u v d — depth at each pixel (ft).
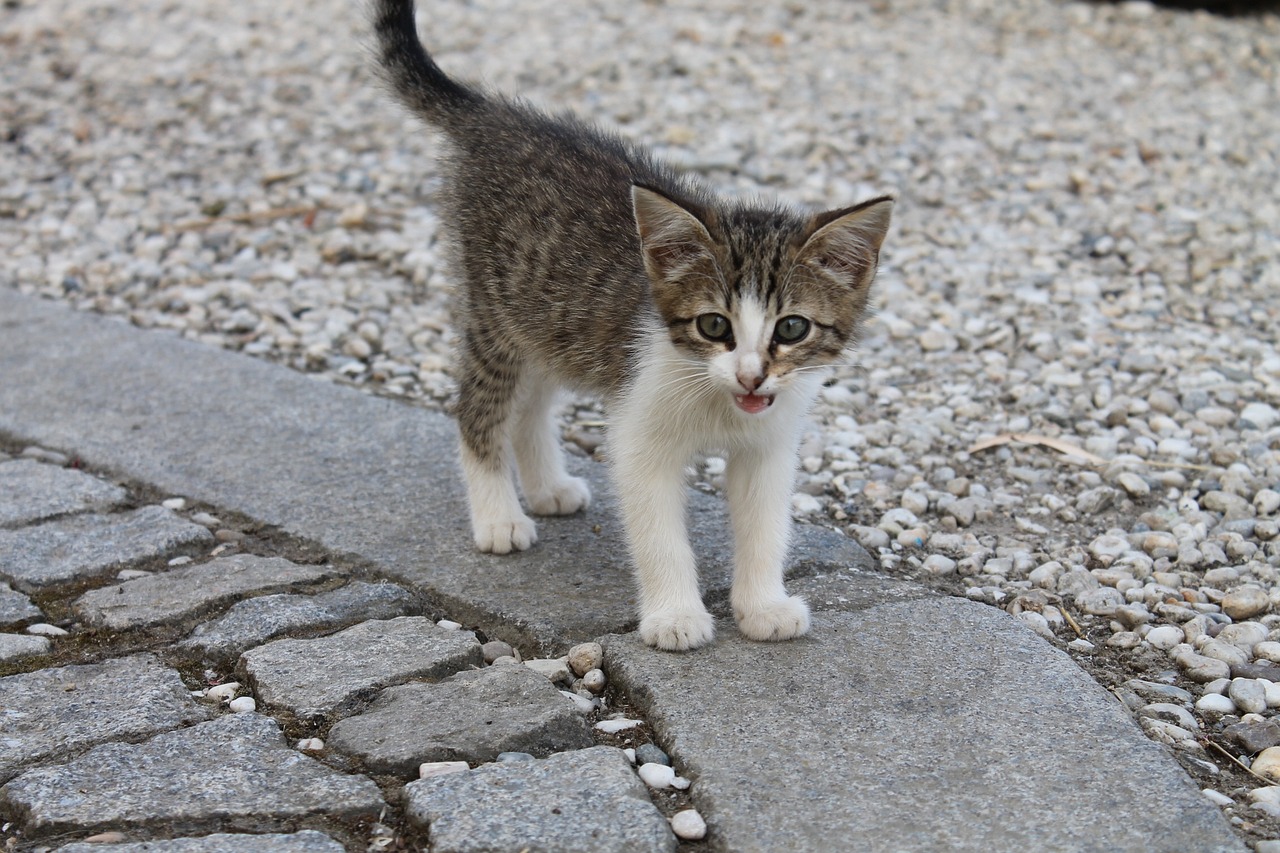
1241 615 18.58
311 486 21.89
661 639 16.67
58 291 31.71
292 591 18.47
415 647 16.72
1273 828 13.58
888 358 28.22
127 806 13.24
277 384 26.20
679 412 17.02
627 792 13.51
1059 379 26.73
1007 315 29.76
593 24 50.57
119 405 25.04
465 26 50.49
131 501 21.49
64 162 39.86
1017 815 13.25
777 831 13.02
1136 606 18.67
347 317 30.32
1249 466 23.08
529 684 15.70
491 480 20.13
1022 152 38.75
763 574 17.37
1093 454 23.88
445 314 30.63
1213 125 41.11
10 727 14.87
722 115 41.47
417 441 23.72
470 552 19.76
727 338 16.47
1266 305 29.94
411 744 14.44
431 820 12.99
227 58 48.37
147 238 34.76
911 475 23.25
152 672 16.20
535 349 19.83
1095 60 47.47
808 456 23.95
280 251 33.94
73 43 50.26
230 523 20.83
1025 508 22.21
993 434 24.77
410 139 40.75
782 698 15.52
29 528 20.27
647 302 17.66
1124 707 15.62
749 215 17.43
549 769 13.89
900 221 34.78
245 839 12.77
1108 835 12.92
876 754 14.34
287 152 40.06
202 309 30.68
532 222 19.71
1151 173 37.45
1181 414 25.17
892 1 54.03
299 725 15.11
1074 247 33.14
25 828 13.03
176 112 43.27
